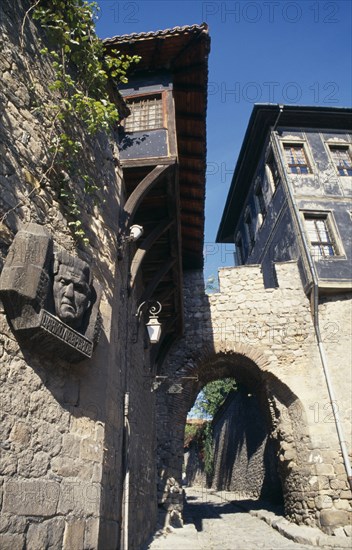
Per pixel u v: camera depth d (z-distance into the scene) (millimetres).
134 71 8008
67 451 3479
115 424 4879
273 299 12539
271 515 12234
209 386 22828
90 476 3676
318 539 8781
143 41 7367
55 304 3502
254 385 13422
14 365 3141
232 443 20844
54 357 3547
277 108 13539
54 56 4086
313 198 12609
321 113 13672
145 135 7207
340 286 11531
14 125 3676
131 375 6664
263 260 14984
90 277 3895
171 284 9734
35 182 3785
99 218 4957
